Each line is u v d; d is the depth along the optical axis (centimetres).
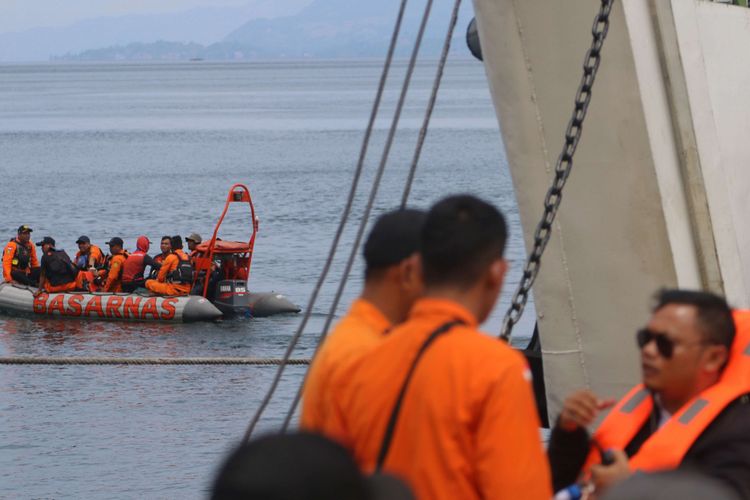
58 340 3622
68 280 4066
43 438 2428
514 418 521
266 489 327
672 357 597
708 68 1141
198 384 2966
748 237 1205
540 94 1016
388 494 367
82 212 7412
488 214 563
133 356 3378
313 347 3516
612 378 1038
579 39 989
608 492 348
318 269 5125
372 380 559
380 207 7662
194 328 3800
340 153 12662
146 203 7956
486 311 573
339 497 331
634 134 992
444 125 17488
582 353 1048
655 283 1012
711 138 1082
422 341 547
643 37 1004
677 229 1022
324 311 4116
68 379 3012
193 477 2166
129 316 3900
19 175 10244
